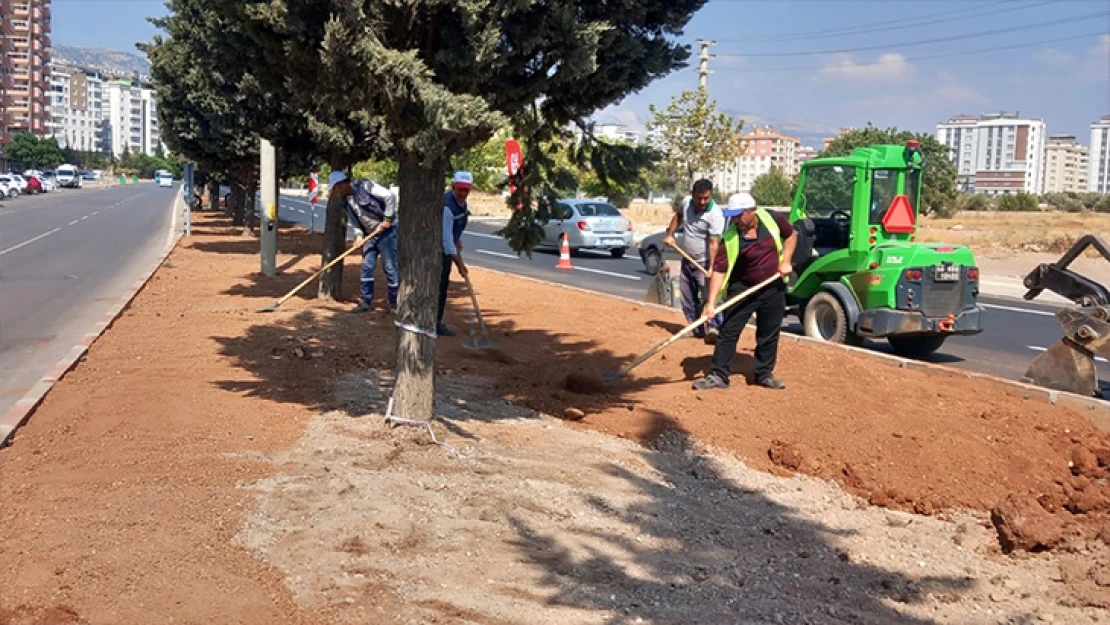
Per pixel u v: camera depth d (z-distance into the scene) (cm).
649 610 433
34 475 551
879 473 679
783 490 645
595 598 441
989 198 8106
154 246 2559
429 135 533
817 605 462
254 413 696
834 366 918
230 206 4472
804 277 1195
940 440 721
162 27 2512
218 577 426
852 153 1157
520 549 486
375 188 1174
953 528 605
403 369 656
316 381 808
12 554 433
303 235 2883
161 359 888
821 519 595
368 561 453
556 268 2366
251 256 2130
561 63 593
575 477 609
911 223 1129
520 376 884
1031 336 1454
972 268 1111
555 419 755
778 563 514
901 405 790
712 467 672
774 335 833
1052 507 636
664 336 1100
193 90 2227
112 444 615
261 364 870
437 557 466
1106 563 518
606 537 517
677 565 491
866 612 460
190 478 550
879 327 1092
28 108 13738
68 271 1891
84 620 382
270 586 423
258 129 1459
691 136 3597
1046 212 6806
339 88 562
